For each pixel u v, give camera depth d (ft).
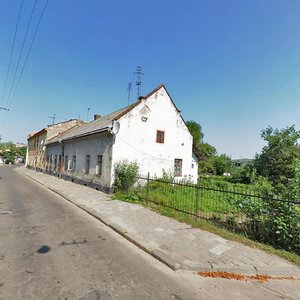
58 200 35.45
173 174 54.03
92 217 25.77
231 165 160.04
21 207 28.73
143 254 16.08
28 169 126.00
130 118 47.19
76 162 61.16
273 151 79.36
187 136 58.39
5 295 10.31
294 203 16.71
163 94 53.83
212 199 37.70
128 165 44.14
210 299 10.80
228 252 16.10
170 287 11.75
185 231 20.49
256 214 19.52
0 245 16.17
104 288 11.33
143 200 34.30
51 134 100.32
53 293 10.66
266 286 12.17
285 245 17.11
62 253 15.38
